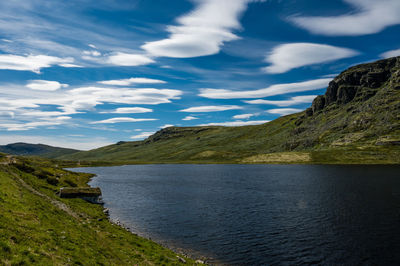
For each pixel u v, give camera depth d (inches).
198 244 1446.9
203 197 3021.7
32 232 808.3
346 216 2037.4
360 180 4298.7
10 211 922.7
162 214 2154.3
